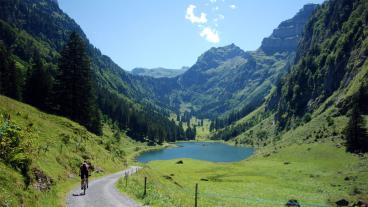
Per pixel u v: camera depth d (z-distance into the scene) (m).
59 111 90.44
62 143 51.59
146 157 187.62
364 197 65.75
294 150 138.75
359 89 149.00
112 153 80.81
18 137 25.66
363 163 97.25
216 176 98.94
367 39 194.00
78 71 91.31
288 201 58.03
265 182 87.44
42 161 37.28
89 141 68.50
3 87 101.19
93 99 106.12
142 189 36.94
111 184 41.53
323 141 134.75
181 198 43.00
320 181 87.50
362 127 111.56
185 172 106.38
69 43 91.50
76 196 30.94
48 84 100.31
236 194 65.69
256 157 158.12
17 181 22.27
